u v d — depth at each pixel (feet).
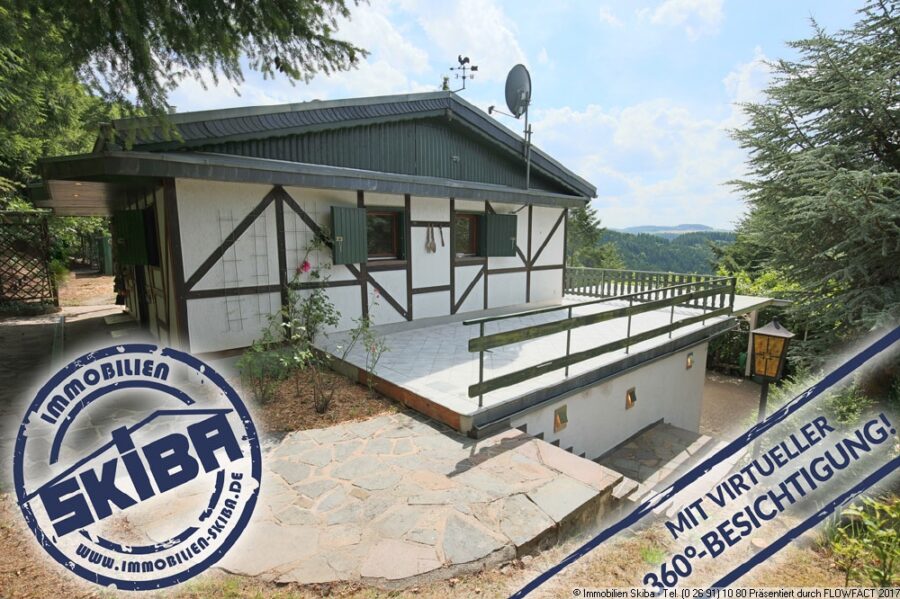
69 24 9.70
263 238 17.06
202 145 15.39
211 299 15.99
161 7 9.84
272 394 14.69
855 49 22.29
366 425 12.75
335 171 17.83
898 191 19.35
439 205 23.15
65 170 13.74
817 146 23.70
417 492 9.36
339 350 18.38
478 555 7.53
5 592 6.56
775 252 26.27
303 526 8.21
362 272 20.33
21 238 29.81
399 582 6.94
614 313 16.97
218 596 6.60
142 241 17.79
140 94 10.78
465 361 17.34
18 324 26.17
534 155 27.66
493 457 10.98
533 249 28.76
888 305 19.45
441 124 23.29
